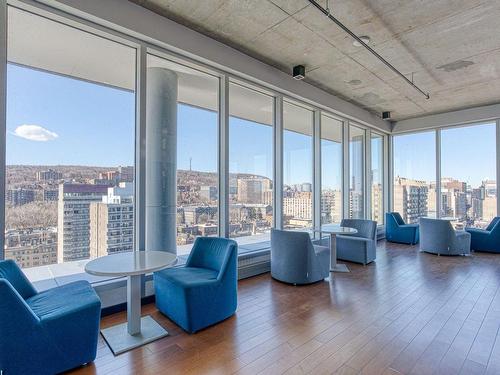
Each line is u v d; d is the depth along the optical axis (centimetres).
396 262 515
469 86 527
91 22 288
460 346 231
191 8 313
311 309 307
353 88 544
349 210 668
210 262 317
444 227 565
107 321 278
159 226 359
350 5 301
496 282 397
